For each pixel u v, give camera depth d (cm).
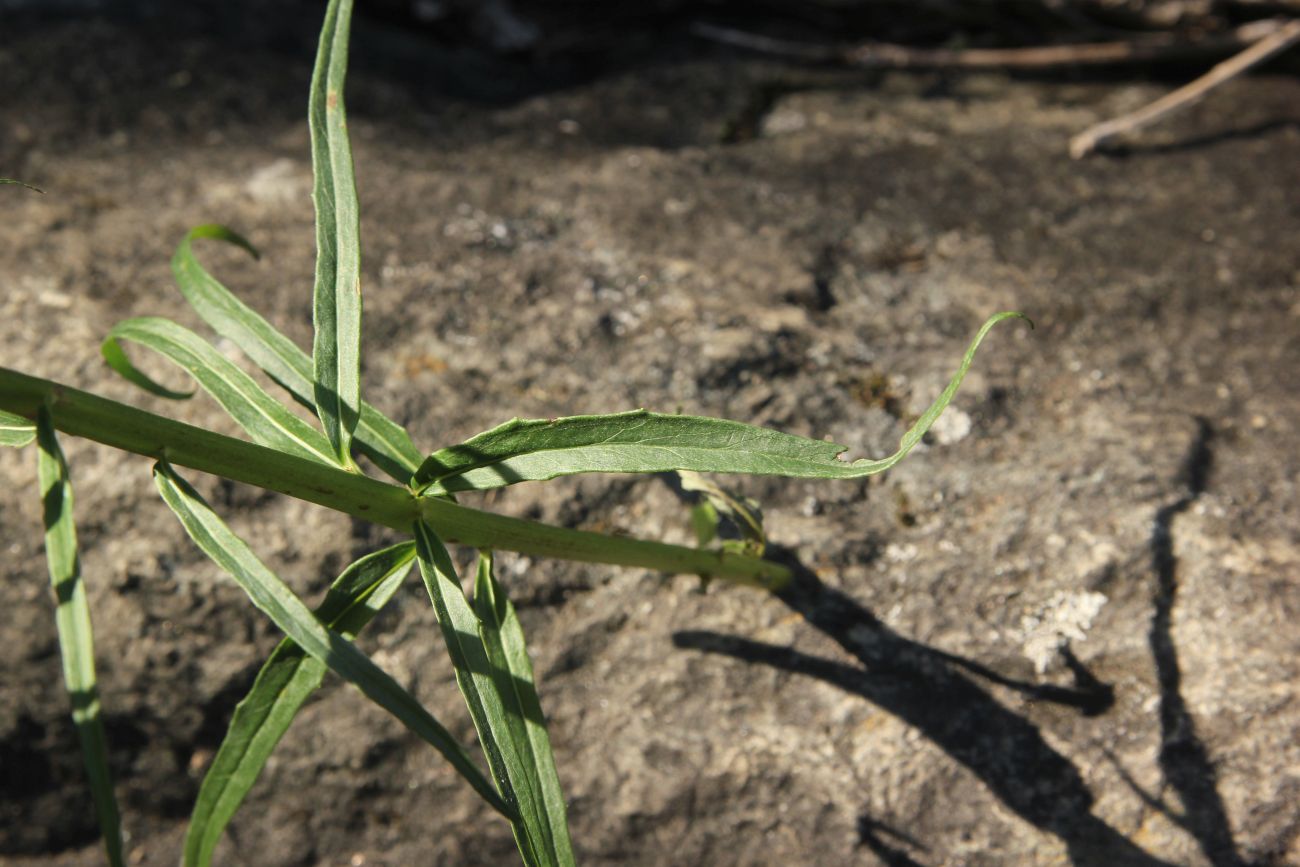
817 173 58
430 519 35
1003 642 42
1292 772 40
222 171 56
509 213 54
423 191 55
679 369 47
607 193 56
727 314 49
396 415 46
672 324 49
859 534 44
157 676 45
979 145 61
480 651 34
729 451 34
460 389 47
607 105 66
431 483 34
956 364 48
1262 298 50
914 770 42
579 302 49
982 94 66
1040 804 41
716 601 44
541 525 36
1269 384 47
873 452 46
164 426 32
